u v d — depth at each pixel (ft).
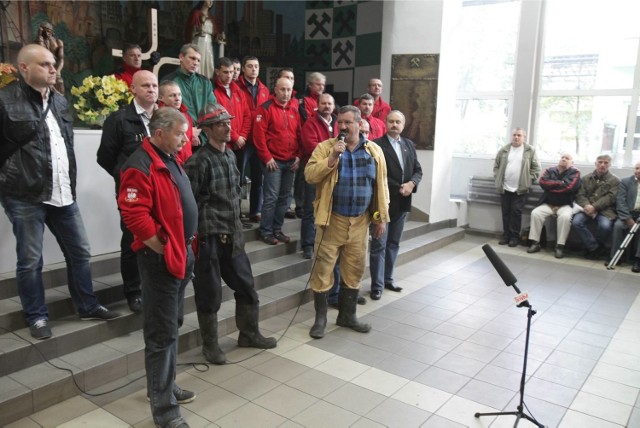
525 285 15.78
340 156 10.85
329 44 23.77
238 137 14.46
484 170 23.09
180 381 9.25
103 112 11.94
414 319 12.65
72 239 9.24
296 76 24.18
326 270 11.31
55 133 8.82
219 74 13.93
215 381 9.29
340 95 23.84
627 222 18.40
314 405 8.57
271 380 9.38
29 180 8.46
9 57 15.35
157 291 7.26
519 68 21.62
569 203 19.86
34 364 8.65
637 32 19.80
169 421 7.50
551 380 9.71
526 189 20.40
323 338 11.32
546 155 22.27
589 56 20.88
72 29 16.76
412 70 20.22
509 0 21.85
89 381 8.66
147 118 9.53
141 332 10.12
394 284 14.84
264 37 22.95
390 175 13.51
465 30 22.98
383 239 13.67
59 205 8.90
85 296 9.50
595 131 21.15
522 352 10.91
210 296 9.57
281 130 14.06
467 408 8.61
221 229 9.48
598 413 8.59
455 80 21.07
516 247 20.81
